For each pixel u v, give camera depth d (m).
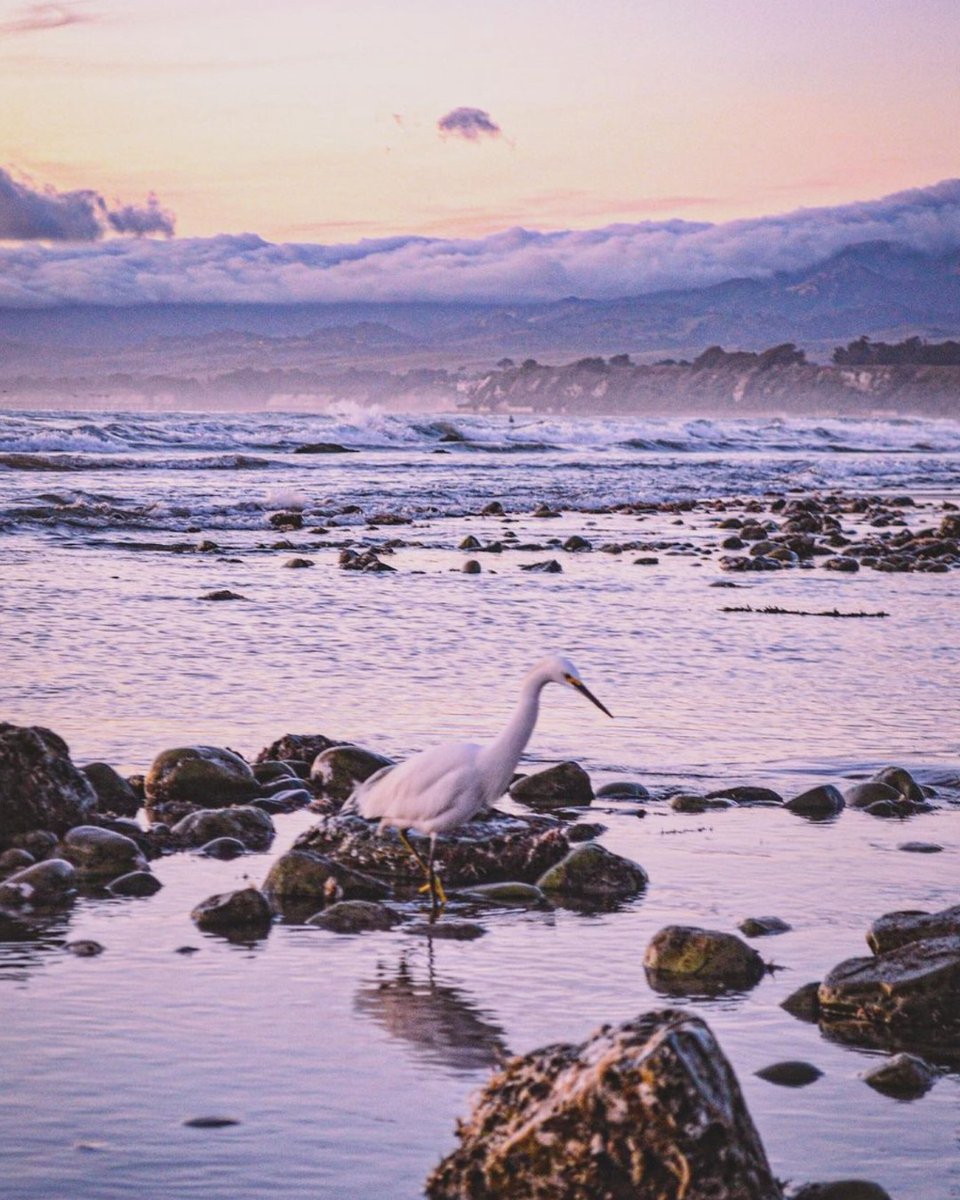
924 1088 6.54
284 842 10.70
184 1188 5.37
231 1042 6.82
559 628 21.28
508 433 84.62
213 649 18.58
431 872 9.41
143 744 13.30
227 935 8.56
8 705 14.78
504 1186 5.03
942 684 17.66
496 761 9.12
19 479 46.34
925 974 7.43
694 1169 4.77
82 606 21.94
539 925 8.94
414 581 26.58
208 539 33.38
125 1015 7.12
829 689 17.12
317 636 19.89
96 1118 5.94
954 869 10.20
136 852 9.91
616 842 10.76
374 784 9.48
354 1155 5.66
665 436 94.00
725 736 14.46
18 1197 5.28
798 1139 5.98
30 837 10.22
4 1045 6.66
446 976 7.91
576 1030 7.11
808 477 65.25
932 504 53.47
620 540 36.28
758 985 7.88
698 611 23.66
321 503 43.00
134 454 59.72
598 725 14.80
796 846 10.74
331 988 7.66
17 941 8.27
